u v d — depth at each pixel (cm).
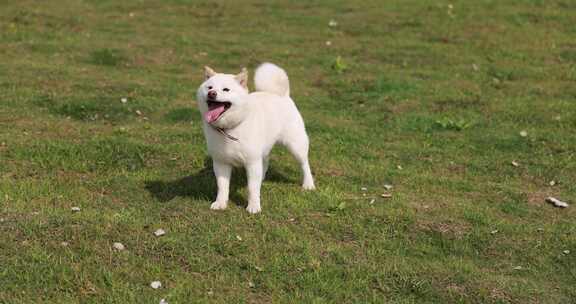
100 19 1545
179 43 1376
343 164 765
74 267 486
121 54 1255
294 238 555
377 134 901
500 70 1216
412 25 1548
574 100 1050
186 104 981
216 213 593
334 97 1081
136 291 466
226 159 579
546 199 690
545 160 807
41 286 464
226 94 532
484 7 1664
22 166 693
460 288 498
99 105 934
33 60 1180
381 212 621
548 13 1588
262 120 584
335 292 483
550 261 557
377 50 1358
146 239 535
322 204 630
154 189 654
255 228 568
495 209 662
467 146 856
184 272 496
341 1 1786
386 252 550
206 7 1714
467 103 1035
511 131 914
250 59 1294
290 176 721
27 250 505
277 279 497
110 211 588
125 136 808
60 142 758
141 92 1021
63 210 585
